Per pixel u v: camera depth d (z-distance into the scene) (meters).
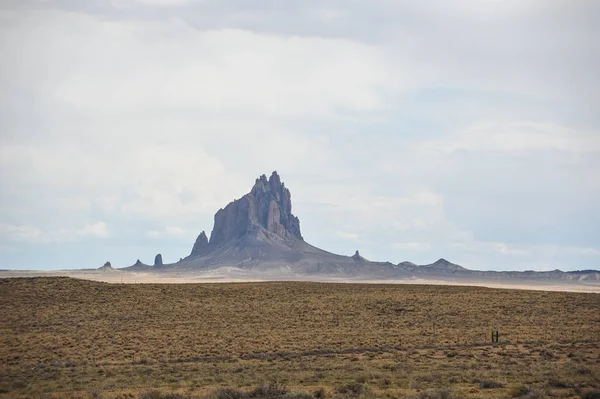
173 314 157.62
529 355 104.56
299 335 130.88
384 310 162.75
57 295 175.75
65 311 158.62
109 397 71.31
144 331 137.00
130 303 169.88
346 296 183.25
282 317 154.12
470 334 129.38
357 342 121.56
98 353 113.88
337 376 85.38
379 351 112.56
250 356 109.12
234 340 125.69
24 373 96.00
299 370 93.12
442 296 182.25
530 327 136.62
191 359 107.69
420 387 74.12
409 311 161.00
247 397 66.44
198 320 150.38
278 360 105.19
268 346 118.56
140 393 72.00
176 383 82.50
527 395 65.50
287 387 71.75
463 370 89.25
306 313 159.25
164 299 176.50
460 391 70.00
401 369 91.44
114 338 128.88
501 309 161.25
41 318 150.62
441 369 90.75
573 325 138.50
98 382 85.25
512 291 194.25
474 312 158.00
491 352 108.75
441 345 117.75
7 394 75.50
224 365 100.12
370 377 82.19
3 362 106.44
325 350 114.19
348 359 104.56
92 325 143.88
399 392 69.31
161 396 69.00
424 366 94.12
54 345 121.94
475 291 193.00
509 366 92.31
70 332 136.00
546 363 94.50
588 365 92.25
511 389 69.25
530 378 78.62
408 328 139.25
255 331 136.50
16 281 190.88
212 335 131.75
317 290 194.88
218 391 68.56
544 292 191.00
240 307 167.12
